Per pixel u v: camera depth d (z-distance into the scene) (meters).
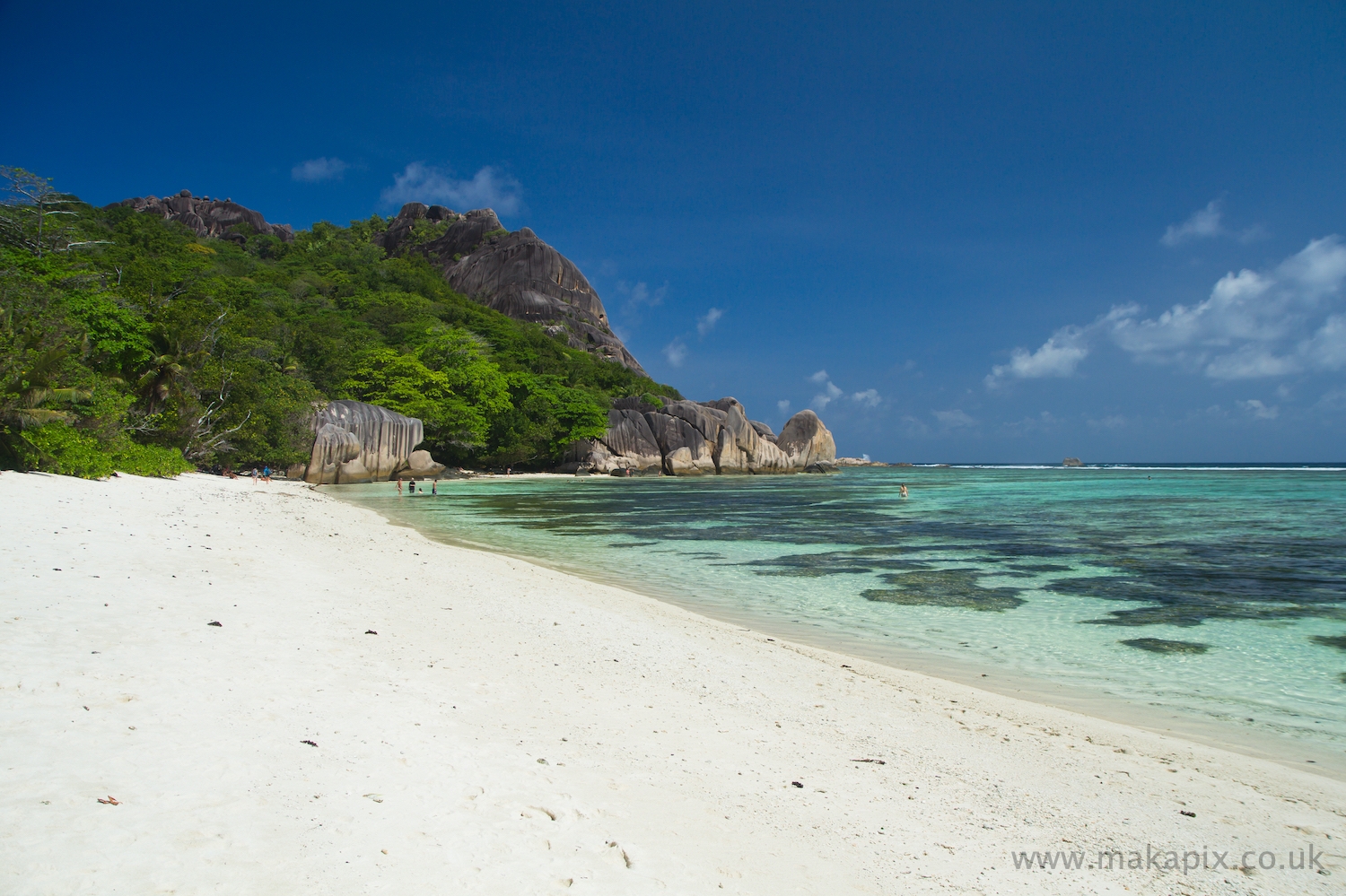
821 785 4.89
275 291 76.56
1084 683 8.18
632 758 5.06
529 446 68.31
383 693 5.72
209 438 37.06
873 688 7.55
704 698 6.75
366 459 48.22
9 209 39.09
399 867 3.21
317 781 3.98
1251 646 9.85
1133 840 4.34
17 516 12.33
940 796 4.86
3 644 5.62
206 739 4.34
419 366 61.69
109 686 5.00
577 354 101.56
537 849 3.57
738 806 4.43
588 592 12.59
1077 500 40.97
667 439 77.31
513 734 5.24
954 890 3.64
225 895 2.81
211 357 38.97
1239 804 4.98
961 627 10.94
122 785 3.64
